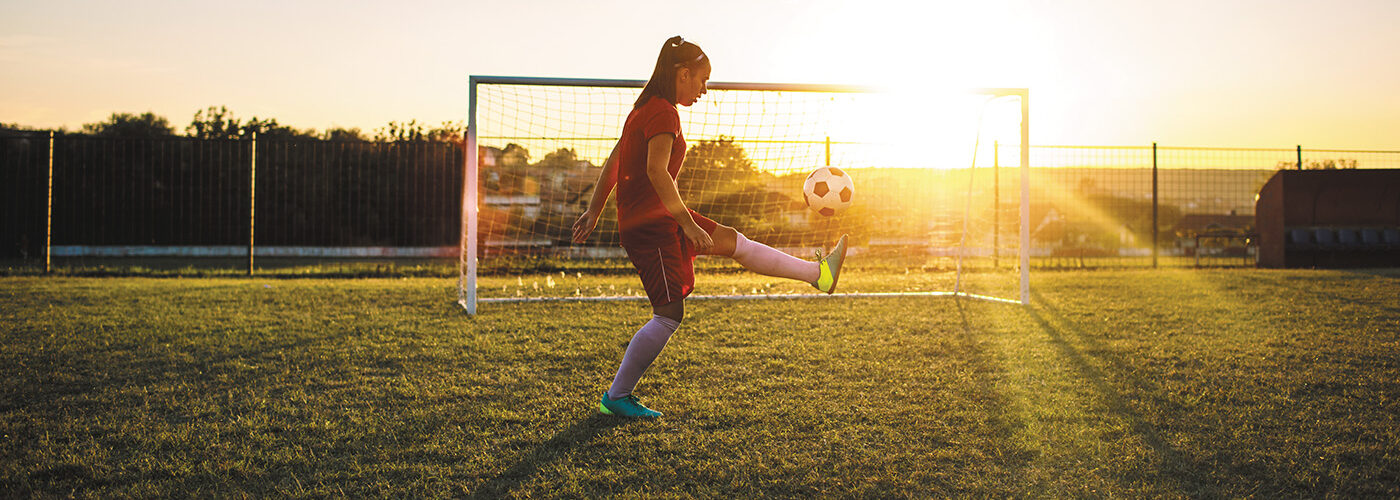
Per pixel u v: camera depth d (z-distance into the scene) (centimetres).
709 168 925
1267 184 1226
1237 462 239
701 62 284
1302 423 282
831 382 353
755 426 280
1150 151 1258
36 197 1269
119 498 210
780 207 948
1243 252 1320
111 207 1458
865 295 730
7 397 321
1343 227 1257
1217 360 405
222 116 1603
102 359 400
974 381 355
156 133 1636
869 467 236
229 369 379
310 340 464
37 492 214
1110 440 264
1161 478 227
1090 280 929
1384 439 262
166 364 389
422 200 1485
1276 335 488
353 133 1725
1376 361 400
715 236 295
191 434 270
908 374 370
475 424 283
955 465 239
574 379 360
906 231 1063
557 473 230
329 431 274
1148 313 600
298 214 1502
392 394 330
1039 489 219
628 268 1066
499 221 1027
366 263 1242
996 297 725
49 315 559
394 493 215
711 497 212
